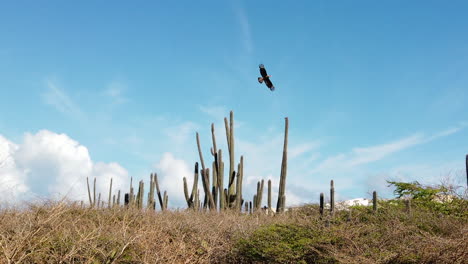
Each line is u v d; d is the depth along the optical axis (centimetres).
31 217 877
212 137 2177
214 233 1175
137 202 2186
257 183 1978
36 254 788
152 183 2180
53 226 895
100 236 939
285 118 1867
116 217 1205
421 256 860
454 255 827
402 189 1541
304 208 1496
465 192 1348
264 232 1112
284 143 1844
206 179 2081
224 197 2033
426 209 1313
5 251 735
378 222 1198
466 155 1362
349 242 998
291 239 1075
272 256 1046
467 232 873
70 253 807
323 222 1141
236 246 1126
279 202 1791
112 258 879
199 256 1094
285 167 1820
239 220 1303
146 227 1128
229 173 2084
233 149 2100
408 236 997
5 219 880
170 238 1144
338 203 1508
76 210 1182
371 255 930
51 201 977
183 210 1515
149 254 931
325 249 1009
